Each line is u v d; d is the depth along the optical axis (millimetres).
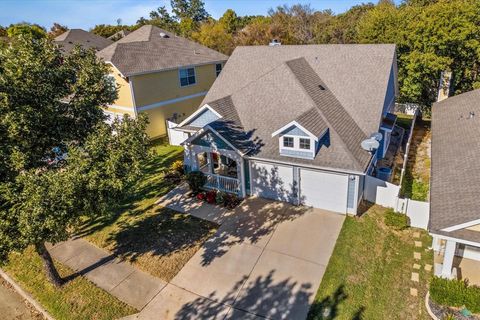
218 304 11391
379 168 19125
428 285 11641
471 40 26484
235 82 23094
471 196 11539
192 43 33219
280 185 17156
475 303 9852
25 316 11820
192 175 18500
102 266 13578
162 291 12094
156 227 15922
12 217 8930
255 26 52469
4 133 9664
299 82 18719
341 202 15828
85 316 11273
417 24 28047
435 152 16391
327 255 13250
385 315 10617
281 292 11664
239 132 18141
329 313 10727
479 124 17250
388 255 13188
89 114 11781
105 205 10094
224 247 14180
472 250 12625
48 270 12258
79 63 12016
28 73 9992
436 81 31453
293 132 15633
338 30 57469
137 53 27328
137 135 10617
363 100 18891
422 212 14539
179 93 29156
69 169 9508
